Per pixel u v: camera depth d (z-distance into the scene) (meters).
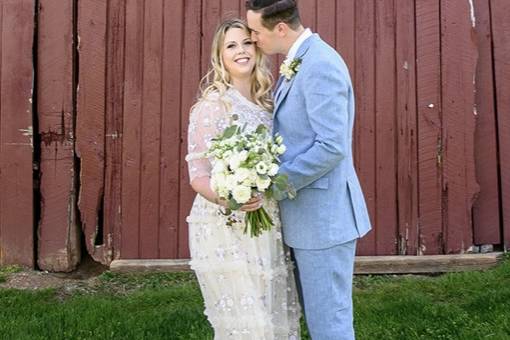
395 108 5.03
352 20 5.02
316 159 2.48
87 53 4.97
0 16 4.97
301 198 2.63
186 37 5.00
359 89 5.02
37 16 5.00
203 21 5.00
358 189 2.78
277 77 4.99
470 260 4.91
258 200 2.52
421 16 5.02
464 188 5.02
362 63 5.02
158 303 4.33
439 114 5.02
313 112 2.51
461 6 5.02
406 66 5.03
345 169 2.69
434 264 4.91
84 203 5.00
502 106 5.07
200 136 2.66
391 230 5.02
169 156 5.00
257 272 2.62
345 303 2.66
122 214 5.00
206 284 2.69
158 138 5.00
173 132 5.00
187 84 5.00
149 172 5.00
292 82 2.64
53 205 4.99
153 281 4.82
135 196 5.00
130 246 5.00
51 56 4.98
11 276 4.85
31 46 4.95
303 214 2.63
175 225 5.00
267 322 2.63
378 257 4.97
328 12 5.02
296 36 2.71
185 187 5.00
